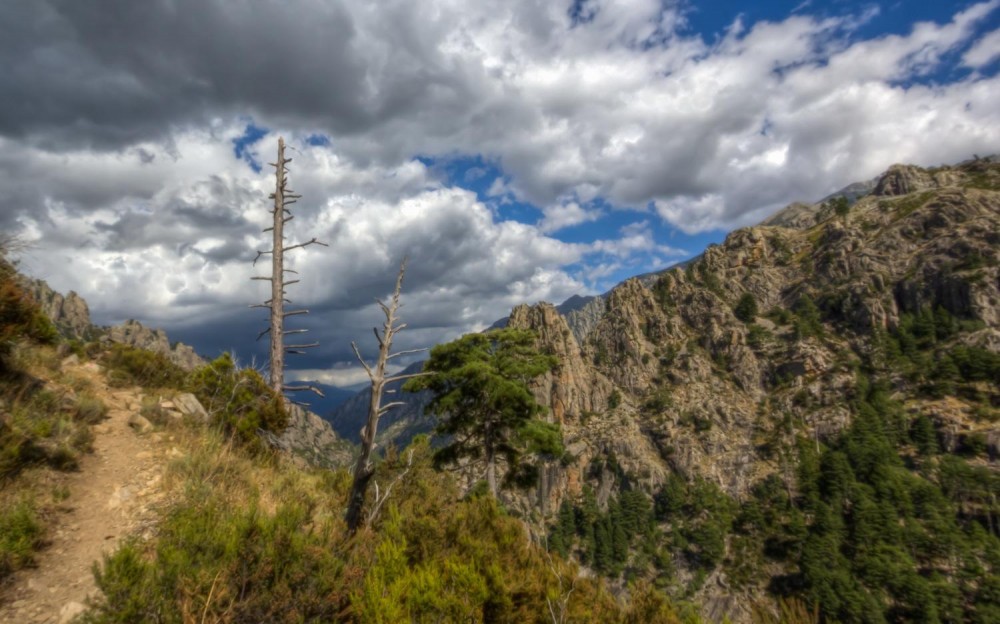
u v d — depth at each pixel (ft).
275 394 43.98
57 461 22.98
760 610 18.07
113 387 35.04
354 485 22.44
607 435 483.10
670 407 506.48
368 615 14.89
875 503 350.64
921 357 466.29
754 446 459.32
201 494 22.38
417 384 31.19
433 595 16.37
